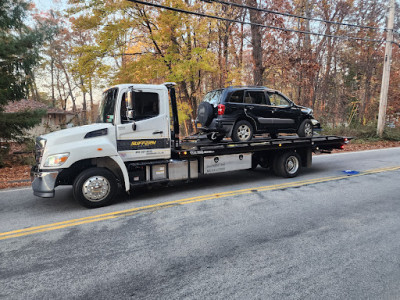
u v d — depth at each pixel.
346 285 2.81
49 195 5.03
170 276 3.03
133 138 5.80
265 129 7.91
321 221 4.59
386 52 17.09
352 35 26.86
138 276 3.04
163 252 3.58
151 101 5.97
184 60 13.66
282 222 4.56
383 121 17.83
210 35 15.99
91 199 5.41
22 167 10.55
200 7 14.47
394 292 2.69
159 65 13.64
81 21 12.17
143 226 4.48
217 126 7.11
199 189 6.86
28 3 10.98
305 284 2.83
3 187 7.48
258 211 5.12
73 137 5.21
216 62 15.84
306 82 17.42
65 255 3.54
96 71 12.75
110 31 12.55
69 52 12.62
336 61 31.36
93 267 3.24
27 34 10.80
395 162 10.42
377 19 26.78
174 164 6.36
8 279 3.01
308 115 8.69
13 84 11.08
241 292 2.71
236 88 7.44
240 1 17.27
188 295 2.68
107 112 5.92
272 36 16.59
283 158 7.90
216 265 3.24
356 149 14.65
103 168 5.55
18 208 5.60
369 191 6.45
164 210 5.25
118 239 4.00
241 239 3.93
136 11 13.15
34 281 2.97
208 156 6.79
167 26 13.25
